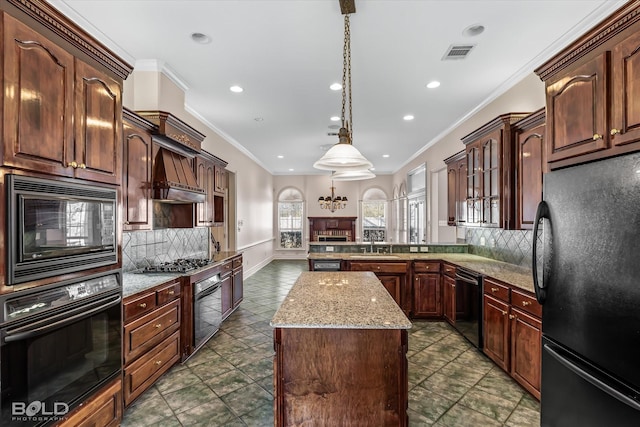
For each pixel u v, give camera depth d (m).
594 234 1.46
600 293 1.42
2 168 1.33
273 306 5.07
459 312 3.77
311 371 1.71
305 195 10.93
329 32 2.69
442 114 4.81
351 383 1.71
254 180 8.26
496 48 2.94
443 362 3.06
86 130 1.79
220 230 6.43
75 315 1.66
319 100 4.21
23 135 1.42
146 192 2.94
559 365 1.69
